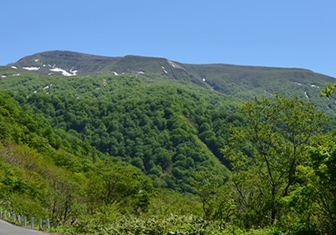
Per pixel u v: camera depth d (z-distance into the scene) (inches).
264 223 976.9
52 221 1198.9
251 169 1063.6
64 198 1246.3
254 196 1059.3
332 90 695.7
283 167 1010.1
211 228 650.8
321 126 989.8
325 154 576.1
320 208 683.4
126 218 810.8
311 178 642.2
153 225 671.1
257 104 1045.8
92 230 860.0
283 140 1023.0
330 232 643.5
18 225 1014.4
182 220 683.4
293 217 894.4
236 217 1064.2
